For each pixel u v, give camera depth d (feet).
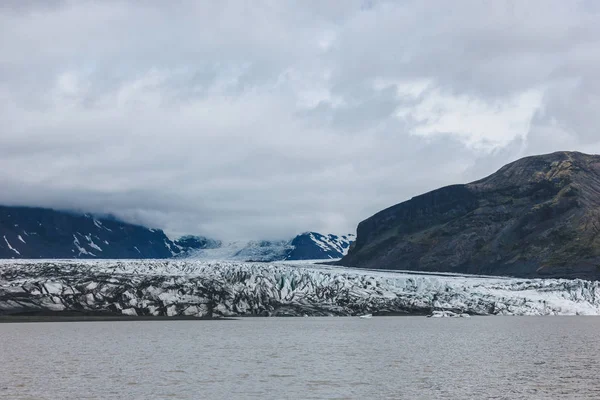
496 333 325.83
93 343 267.80
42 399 140.97
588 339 289.53
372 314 435.12
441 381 165.99
